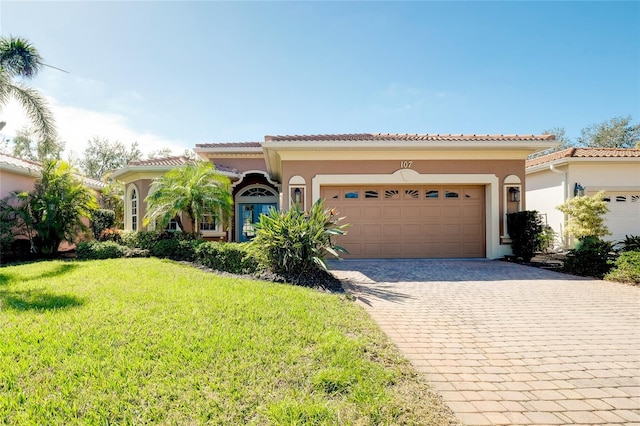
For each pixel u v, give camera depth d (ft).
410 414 8.95
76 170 44.39
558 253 43.16
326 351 12.27
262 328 14.42
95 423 8.33
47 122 41.34
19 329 14.07
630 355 13.19
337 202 40.37
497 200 39.42
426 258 40.06
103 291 20.68
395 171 39.45
